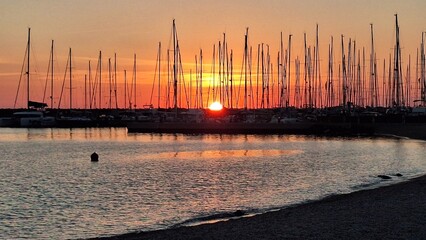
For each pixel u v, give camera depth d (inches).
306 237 770.8
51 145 3526.1
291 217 928.3
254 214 1058.1
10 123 5506.9
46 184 1610.5
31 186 1571.1
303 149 2925.7
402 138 3634.4
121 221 1055.6
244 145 3260.3
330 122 4143.7
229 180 1651.1
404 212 927.0
